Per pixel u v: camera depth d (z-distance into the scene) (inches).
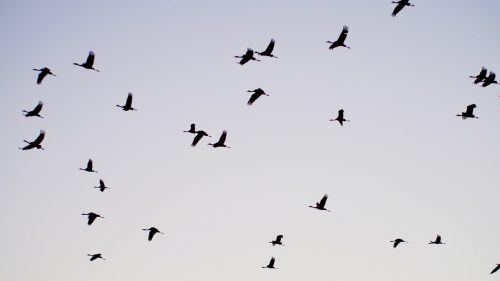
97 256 2517.2
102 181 2481.5
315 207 2260.1
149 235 2527.1
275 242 2527.1
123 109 2217.0
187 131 2288.4
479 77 2143.2
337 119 2186.3
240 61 2032.5
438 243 2610.7
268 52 2031.3
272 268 2812.5
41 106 2046.0
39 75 2023.9
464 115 2208.4
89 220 2442.2
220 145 2272.4
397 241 2591.0
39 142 2049.7
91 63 2054.6
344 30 1923.0
